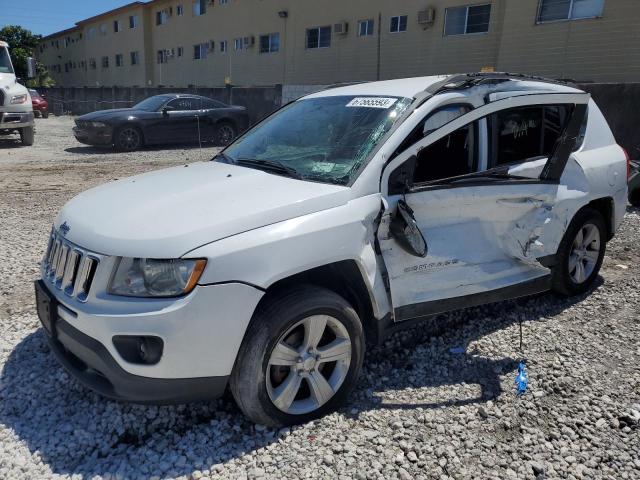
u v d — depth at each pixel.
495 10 17.41
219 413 3.01
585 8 15.25
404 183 3.15
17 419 2.91
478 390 3.26
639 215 7.82
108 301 2.54
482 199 3.45
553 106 4.02
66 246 2.85
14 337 3.79
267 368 2.69
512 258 3.78
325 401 2.94
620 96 10.53
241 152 3.88
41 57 57.50
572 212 4.18
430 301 3.34
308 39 24.53
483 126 3.58
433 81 3.62
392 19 20.61
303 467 2.59
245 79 29.02
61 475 2.51
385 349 3.75
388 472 2.56
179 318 2.46
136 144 14.48
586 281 4.68
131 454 2.66
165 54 36.41
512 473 2.58
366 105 3.54
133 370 2.51
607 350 3.76
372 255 3.00
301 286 2.82
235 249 2.56
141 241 2.55
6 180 9.90
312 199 2.86
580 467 2.62
